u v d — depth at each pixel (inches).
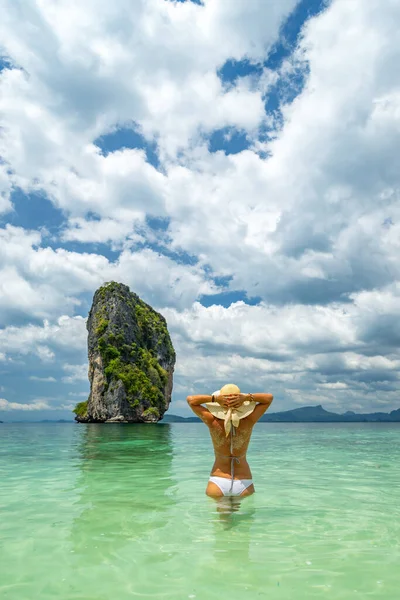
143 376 2797.7
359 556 145.9
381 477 324.8
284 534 170.2
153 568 134.8
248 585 122.3
